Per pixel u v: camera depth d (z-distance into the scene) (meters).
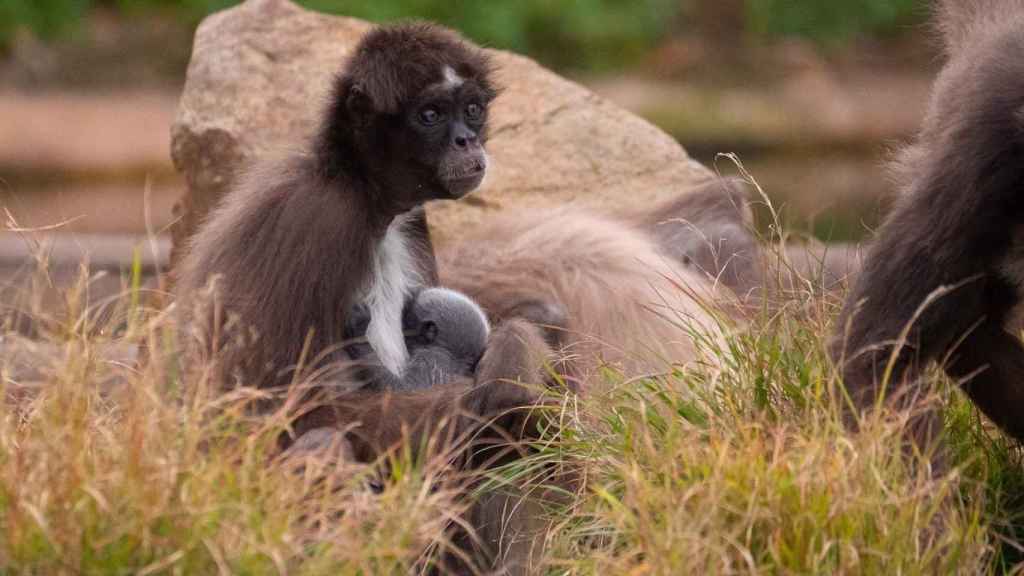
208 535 8.55
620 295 12.86
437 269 12.77
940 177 9.62
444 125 11.23
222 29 16.94
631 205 16.42
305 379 10.45
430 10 37.03
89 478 8.68
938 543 9.08
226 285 10.61
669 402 10.56
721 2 40.22
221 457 9.02
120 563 8.41
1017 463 10.96
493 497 10.77
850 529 8.96
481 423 10.70
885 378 9.52
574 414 10.75
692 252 14.64
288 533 8.75
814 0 39.56
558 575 9.93
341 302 10.75
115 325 10.95
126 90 34.47
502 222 14.41
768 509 9.05
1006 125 9.39
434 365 11.58
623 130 17.36
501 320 12.59
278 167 11.14
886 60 38.22
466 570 10.70
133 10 37.88
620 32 38.69
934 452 9.94
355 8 36.03
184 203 16.41
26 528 8.46
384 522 9.02
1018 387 10.60
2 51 35.59
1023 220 9.55
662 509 9.33
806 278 12.72
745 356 10.88
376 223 11.41
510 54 18.16
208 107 16.36
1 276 16.23
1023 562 9.75
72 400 9.29
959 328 10.12
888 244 9.84
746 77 37.25
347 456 10.04
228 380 10.41
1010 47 9.81
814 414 9.71
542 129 17.28
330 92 11.37
